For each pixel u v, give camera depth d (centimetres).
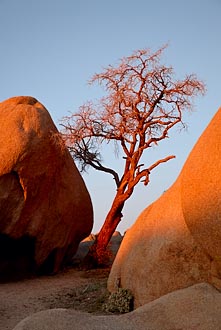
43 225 1780
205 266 852
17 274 1811
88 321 654
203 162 809
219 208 754
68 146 1980
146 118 2050
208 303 675
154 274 952
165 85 2045
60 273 1920
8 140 1634
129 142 2038
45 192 1761
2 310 1198
